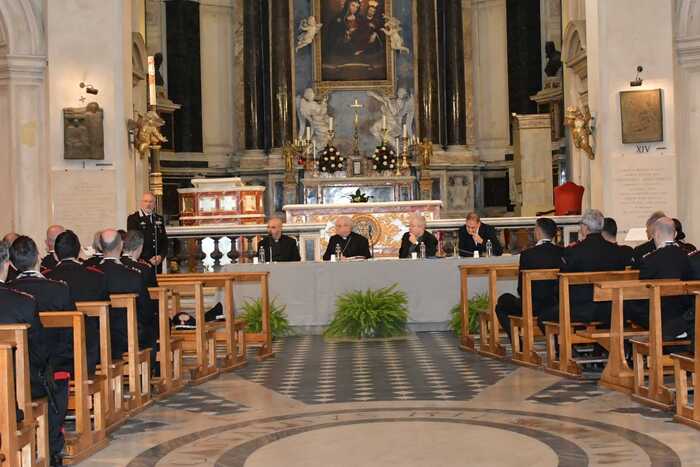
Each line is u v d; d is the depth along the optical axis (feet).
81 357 25.31
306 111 88.22
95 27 54.24
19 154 55.21
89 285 29.73
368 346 44.88
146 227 50.49
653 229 32.71
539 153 70.03
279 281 49.52
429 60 88.58
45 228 55.52
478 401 30.94
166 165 85.40
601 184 55.16
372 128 88.89
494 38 89.92
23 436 22.08
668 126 54.03
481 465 23.06
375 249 62.85
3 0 54.19
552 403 30.30
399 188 85.05
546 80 78.79
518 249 61.52
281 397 32.76
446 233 61.77
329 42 88.74
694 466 22.57
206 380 36.40
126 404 29.71
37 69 55.11
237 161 88.63
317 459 24.02
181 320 39.24
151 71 58.90
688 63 54.85
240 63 89.56
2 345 21.13
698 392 26.32
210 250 59.36
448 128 89.40
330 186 84.89
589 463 23.02
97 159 54.29
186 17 87.30
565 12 68.69
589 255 35.78
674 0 54.75
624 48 54.39
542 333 39.04
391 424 27.84
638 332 32.22
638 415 28.22
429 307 49.34
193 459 24.48
